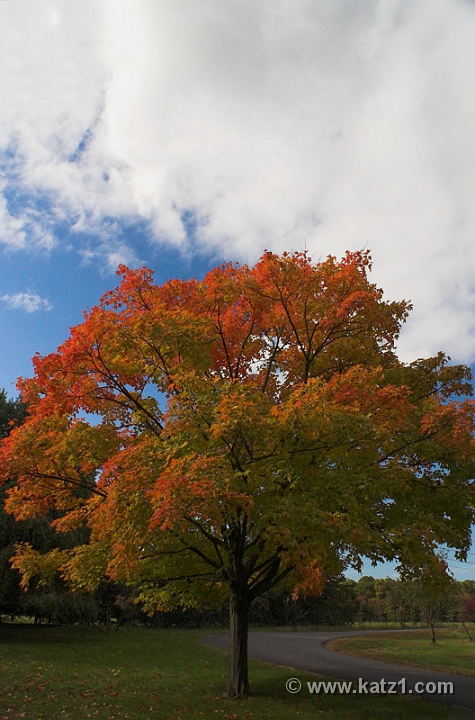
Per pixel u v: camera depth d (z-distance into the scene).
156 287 11.05
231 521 9.50
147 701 10.16
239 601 11.09
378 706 10.07
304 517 7.43
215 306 10.89
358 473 8.46
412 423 8.80
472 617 68.94
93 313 9.98
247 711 9.23
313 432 8.00
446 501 9.54
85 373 9.91
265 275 10.42
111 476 8.41
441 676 15.47
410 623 68.50
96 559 10.29
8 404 27.44
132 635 27.78
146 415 10.48
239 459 8.42
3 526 22.27
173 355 10.07
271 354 12.00
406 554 8.03
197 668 16.03
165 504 6.64
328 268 10.35
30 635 24.88
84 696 10.60
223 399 7.61
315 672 15.64
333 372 11.27
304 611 54.28
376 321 10.41
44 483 10.42
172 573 11.42
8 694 10.50
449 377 10.69
